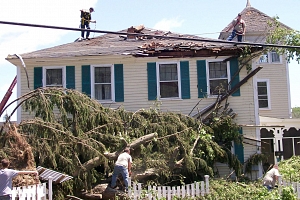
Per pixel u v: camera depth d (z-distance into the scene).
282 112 26.33
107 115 13.69
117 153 13.05
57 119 13.52
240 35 20.36
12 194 9.03
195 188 11.93
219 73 18.33
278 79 26.64
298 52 18.44
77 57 18.42
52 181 10.84
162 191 11.45
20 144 11.09
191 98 18.19
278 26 19.55
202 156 15.16
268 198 11.41
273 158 18.97
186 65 18.41
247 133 17.72
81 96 13.33
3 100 19.48
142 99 18.38
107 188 12.06
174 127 14.62
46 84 18.59
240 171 15.99
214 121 16.75
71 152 12.20
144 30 22.64
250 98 17.91
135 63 18.64
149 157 13.88
